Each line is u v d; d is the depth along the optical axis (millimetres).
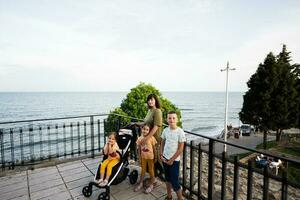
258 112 29578
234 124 85562
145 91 24328
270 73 28891
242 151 26797
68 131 46781
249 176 2775
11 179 4859
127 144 4285
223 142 3141
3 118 100312
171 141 3506
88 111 133250
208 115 118250
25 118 100188
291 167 16016
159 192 4230
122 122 6066
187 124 85812
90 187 4020
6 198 4043
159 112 4086
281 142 31188
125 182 4668
